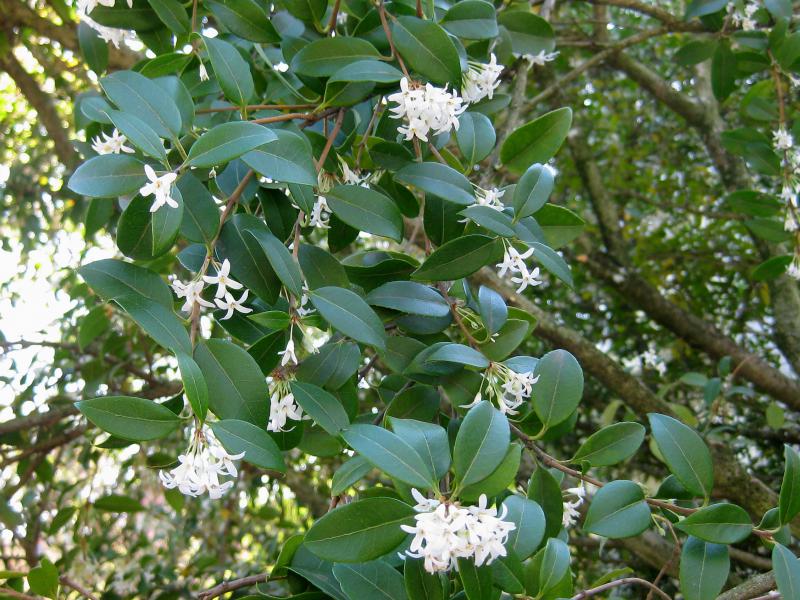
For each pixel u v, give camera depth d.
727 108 0.97
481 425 0.27
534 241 0.34
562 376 0.33
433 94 0.34
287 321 0.31
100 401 0.27
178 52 0.38
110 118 0.28
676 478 0.32
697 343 0.83
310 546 0.27
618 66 0.87
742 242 0.95
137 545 0.82
